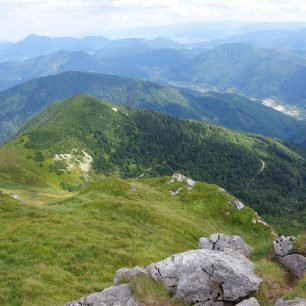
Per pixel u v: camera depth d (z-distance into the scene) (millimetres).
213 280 19797
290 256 23922
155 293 19719
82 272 32688
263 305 18812
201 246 34000
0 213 46375
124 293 19922
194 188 85000
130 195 69812
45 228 41406
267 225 75438
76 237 40094
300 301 17203
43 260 33469
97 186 72188
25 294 26234
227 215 76062
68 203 59625
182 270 20594
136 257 38812
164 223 57031
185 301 19219
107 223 49281
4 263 31953
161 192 83875
